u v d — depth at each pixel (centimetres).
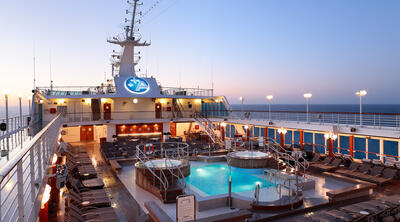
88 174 1474
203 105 3756
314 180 1368
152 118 3250
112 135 2942
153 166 1378
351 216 874
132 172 1752
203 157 2012
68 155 1839
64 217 806
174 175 1296
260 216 1005
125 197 1274
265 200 1127
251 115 2783
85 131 3353
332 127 1830
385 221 891
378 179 1401
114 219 884
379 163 1583
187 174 1448
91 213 909
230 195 1147
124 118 3203
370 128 1645
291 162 1886
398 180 1456
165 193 1188
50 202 901
